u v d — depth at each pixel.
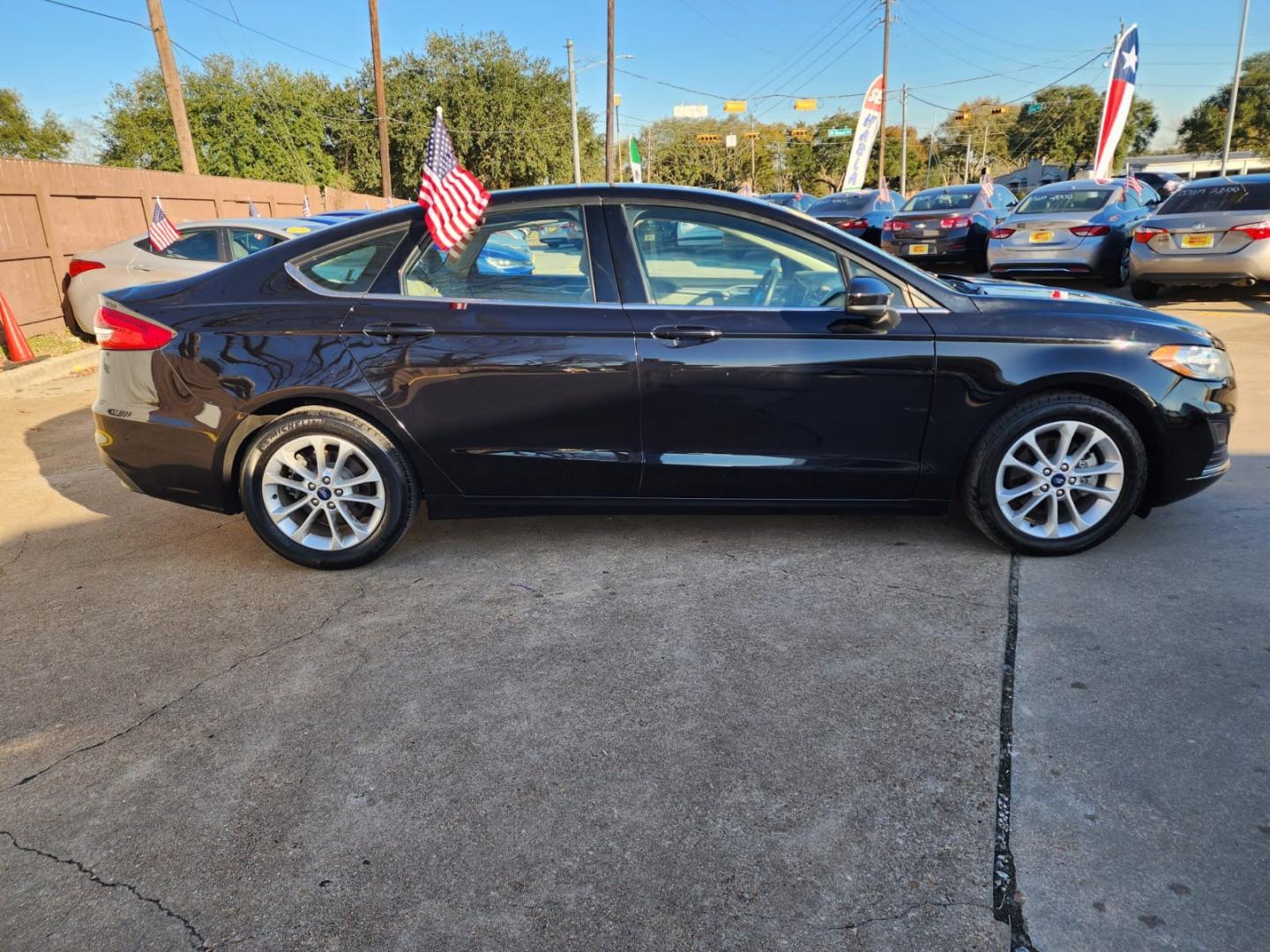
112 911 1.95
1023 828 2.10
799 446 3.52
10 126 45.62
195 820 2.23
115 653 3.07
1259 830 2.06
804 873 2.00
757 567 3.61
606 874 2.01
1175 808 2.14
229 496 3.69
